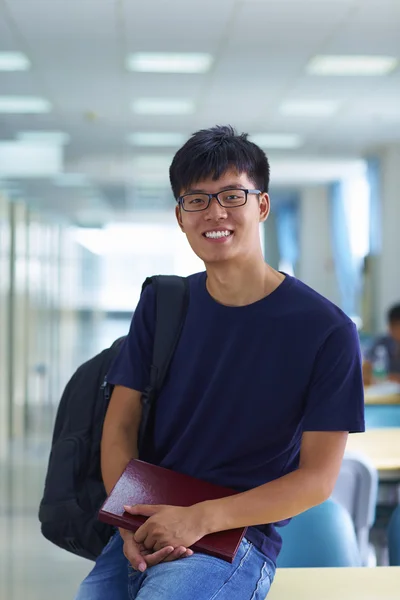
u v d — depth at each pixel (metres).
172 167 1.59
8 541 4.40
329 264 10.48
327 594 1.70
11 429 7.38
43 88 7.20
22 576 3.81
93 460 1.84
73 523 1.81
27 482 5.88
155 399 1.68
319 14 5.50
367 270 10.08
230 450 1.58
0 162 7.90
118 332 7.50
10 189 7.77
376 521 3.14
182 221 1.59
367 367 5.70
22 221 7.63
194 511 1.46
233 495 1.49
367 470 2.50
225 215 1.52
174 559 1.46
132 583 1.58
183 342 1.64
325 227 10.35
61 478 1.81
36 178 7.88
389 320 5.93
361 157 9.63
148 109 7.90
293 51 6.31
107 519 1.51
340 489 2.54
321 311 1.55
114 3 5.28
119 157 8.27
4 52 6.30
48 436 7.36
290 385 1.55
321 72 6.91
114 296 7.54
